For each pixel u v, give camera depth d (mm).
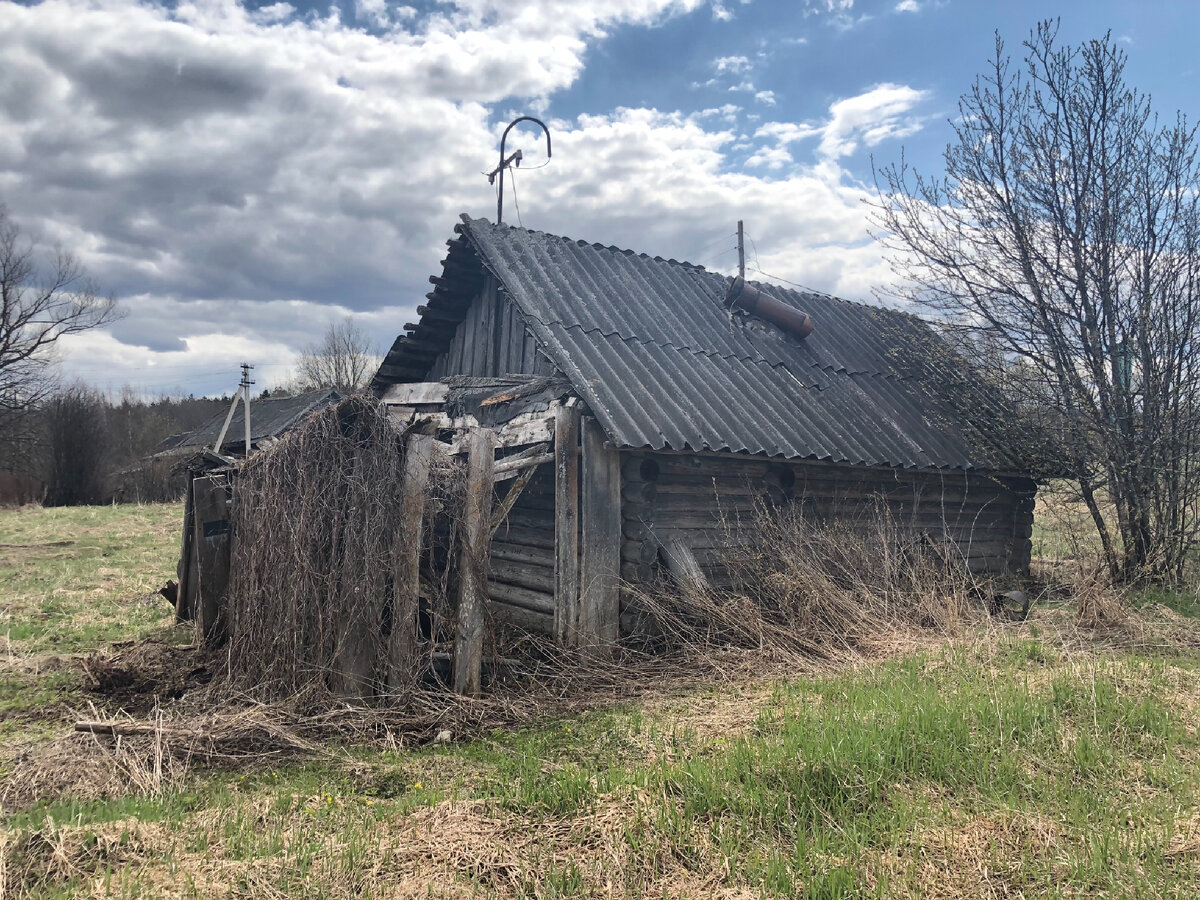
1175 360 11695
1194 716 5551
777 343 12133
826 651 7695
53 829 3809
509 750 5461
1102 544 11984
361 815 4270
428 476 6758
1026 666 7066
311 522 6672
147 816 4262
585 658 7598
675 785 4387
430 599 6934
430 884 3441
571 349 8938
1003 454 12055
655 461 8883
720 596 8586
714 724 5770
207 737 5461
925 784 4367
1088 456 11984
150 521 26188
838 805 4070
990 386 12797
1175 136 11711
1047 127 12234
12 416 40688
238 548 7738
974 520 11562
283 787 4832
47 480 41344
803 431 9820
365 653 6438
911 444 10938
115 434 49469
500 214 12016
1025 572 12820
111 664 7461
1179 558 11633
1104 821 3936
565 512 7988
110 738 5434
